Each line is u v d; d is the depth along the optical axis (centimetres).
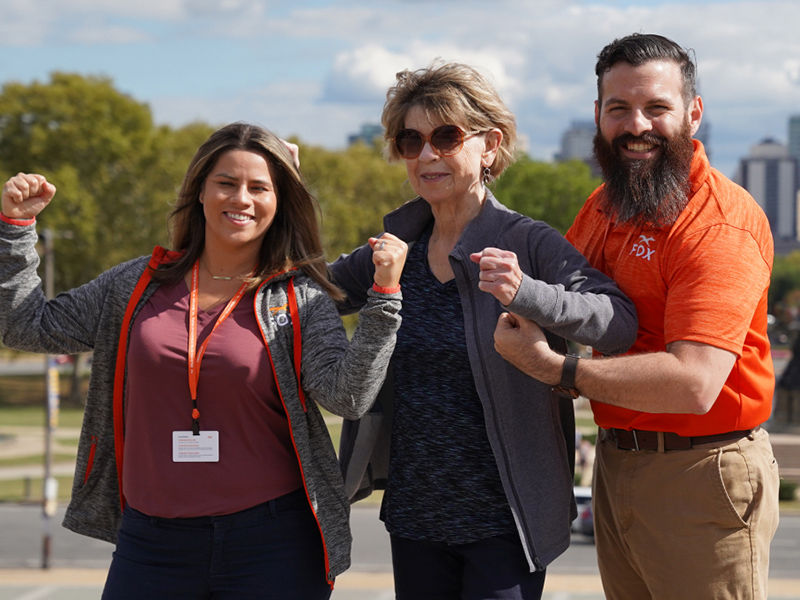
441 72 359
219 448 333
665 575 350
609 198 350
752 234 330
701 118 360
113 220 5047
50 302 355
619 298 334
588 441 3388
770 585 1933
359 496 389
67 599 1789
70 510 359
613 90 343
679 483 344
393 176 6325
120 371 346
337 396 324
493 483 351
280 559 334
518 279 311
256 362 335
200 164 348
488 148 368
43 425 4691
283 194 358
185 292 351
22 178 341
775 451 3719
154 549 336
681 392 308
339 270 395
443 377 355
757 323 338
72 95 5034
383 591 1764
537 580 355
